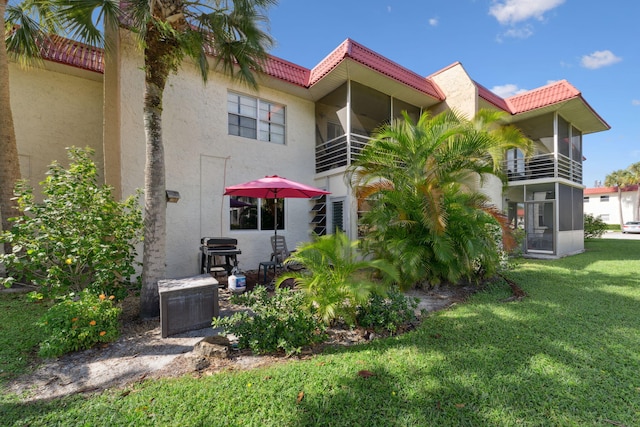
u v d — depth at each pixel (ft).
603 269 27.61
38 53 21.75
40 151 24.22
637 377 9.18
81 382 9.29
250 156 29.53
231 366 10.23
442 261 18.47
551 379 9.07
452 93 34.04
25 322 13.84
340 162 30.42
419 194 19.62
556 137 38.99
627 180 106.42
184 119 25.81
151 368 10.20
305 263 14.01
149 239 15.31
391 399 8.20
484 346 11.32
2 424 7.35
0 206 19.67
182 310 13.41
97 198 15.66
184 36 16.03
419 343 11.72
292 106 32.58
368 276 15.48
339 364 10.09
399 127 20.27
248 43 19.61
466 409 7.78
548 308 15.90
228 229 27.96
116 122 21.49
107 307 12.64
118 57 21.65
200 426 7.20
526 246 41.91
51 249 14.02
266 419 7.46
